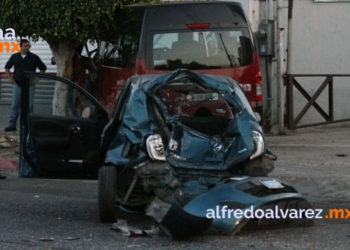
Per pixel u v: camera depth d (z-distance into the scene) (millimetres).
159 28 14203
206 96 10453
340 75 18469
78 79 16578
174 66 14180
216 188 8867
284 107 17875
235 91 9969
